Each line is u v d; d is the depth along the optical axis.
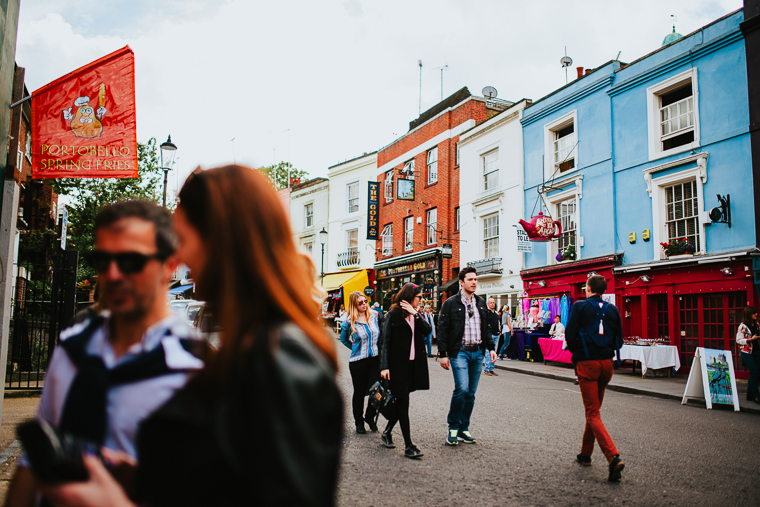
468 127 24.00
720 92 13.66
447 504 4.08
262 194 1.16
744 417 8.48
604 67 16.98
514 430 6.71
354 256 31.03
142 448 1.00
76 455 0.91
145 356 1.07
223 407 0.95
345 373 11.68
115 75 6.50
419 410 7.95
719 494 4.42
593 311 5.20
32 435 0.90
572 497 4.28
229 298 1.07
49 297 11.82
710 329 13.61
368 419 6.44
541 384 11.80
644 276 15.09
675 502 4.21
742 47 13.23
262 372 0.93
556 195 18.55
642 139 15.62
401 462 5.21
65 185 21.84
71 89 6.41
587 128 17.42
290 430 0.90
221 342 1.03
